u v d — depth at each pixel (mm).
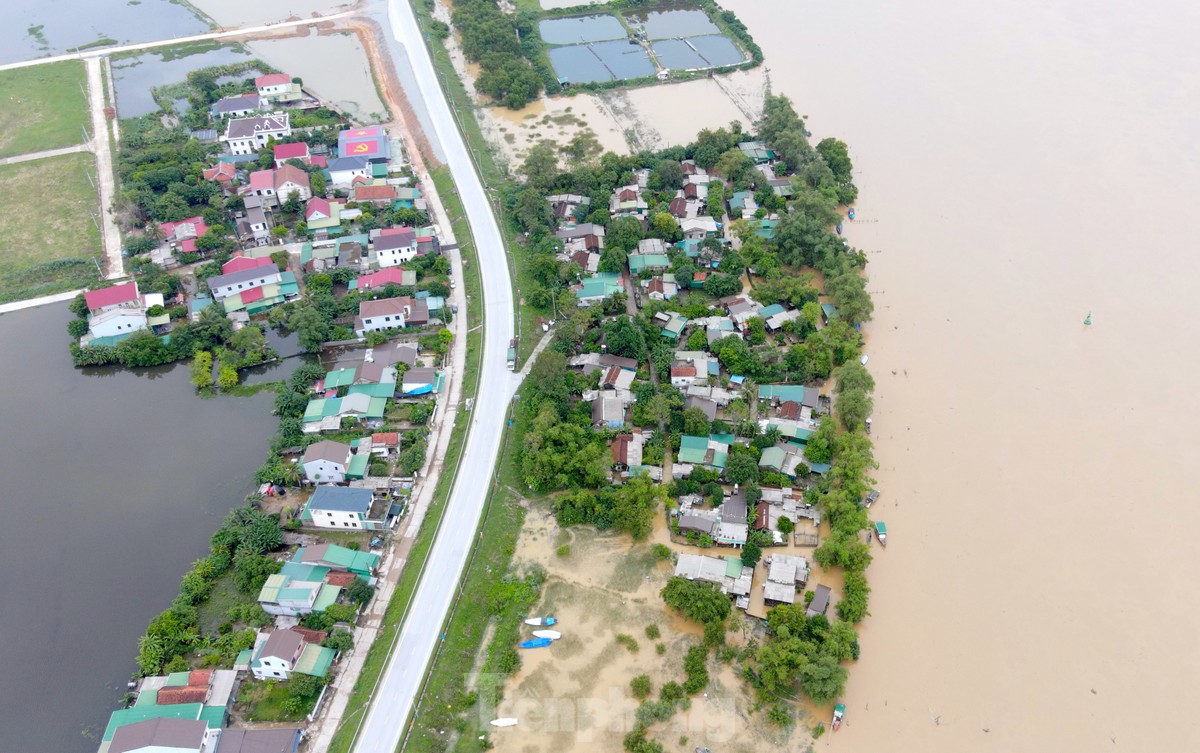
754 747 100750
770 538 123000
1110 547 124938
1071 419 146125
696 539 123562
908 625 114938
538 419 135375
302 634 108125
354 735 99625
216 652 107375
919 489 133625
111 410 148625
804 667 101625
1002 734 102812
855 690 107375
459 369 154000
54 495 132125
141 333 157375
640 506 122562
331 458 129250
